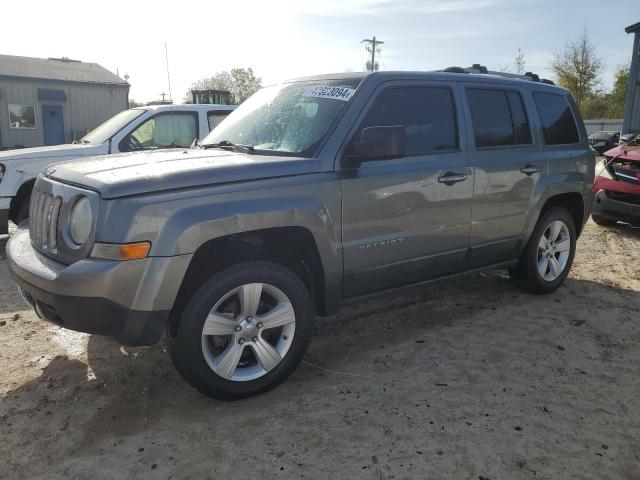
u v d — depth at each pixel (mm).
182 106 7609
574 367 3820
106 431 3043
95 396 3414
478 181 4340
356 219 3633
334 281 3621
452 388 3523
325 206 3461
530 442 2947
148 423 3127
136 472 2705
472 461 2785
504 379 3645
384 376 3693
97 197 2930
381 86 3875
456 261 4367
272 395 3441
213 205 3068
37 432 3025
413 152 3982
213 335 3201
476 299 5211
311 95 4020
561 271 5344
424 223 4023
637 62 20672
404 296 5289
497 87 4680
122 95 27609
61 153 6773
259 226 3193
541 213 5129
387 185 3752
